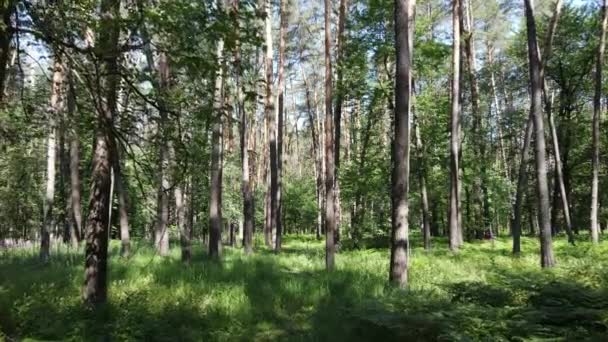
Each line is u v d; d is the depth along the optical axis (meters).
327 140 15.49
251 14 5.95
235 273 13.12
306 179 60.31
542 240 14.66
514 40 33.44
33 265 15.27
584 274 10.48
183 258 16.77
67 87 7.86
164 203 18.22
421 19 22.64
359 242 27.91
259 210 49.81
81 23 5.87
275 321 8.50
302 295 10.18
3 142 8.75
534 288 7.92
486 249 22.55
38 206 28.09
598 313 6.30
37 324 7.48
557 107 33.56
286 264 16.39
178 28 5.54
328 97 15.92
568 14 29.17
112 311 8.19
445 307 6.73
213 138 18.33
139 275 12.19
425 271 13.45
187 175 7.57
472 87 30.62
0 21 5.00
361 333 6.97
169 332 7.34
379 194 28.91
